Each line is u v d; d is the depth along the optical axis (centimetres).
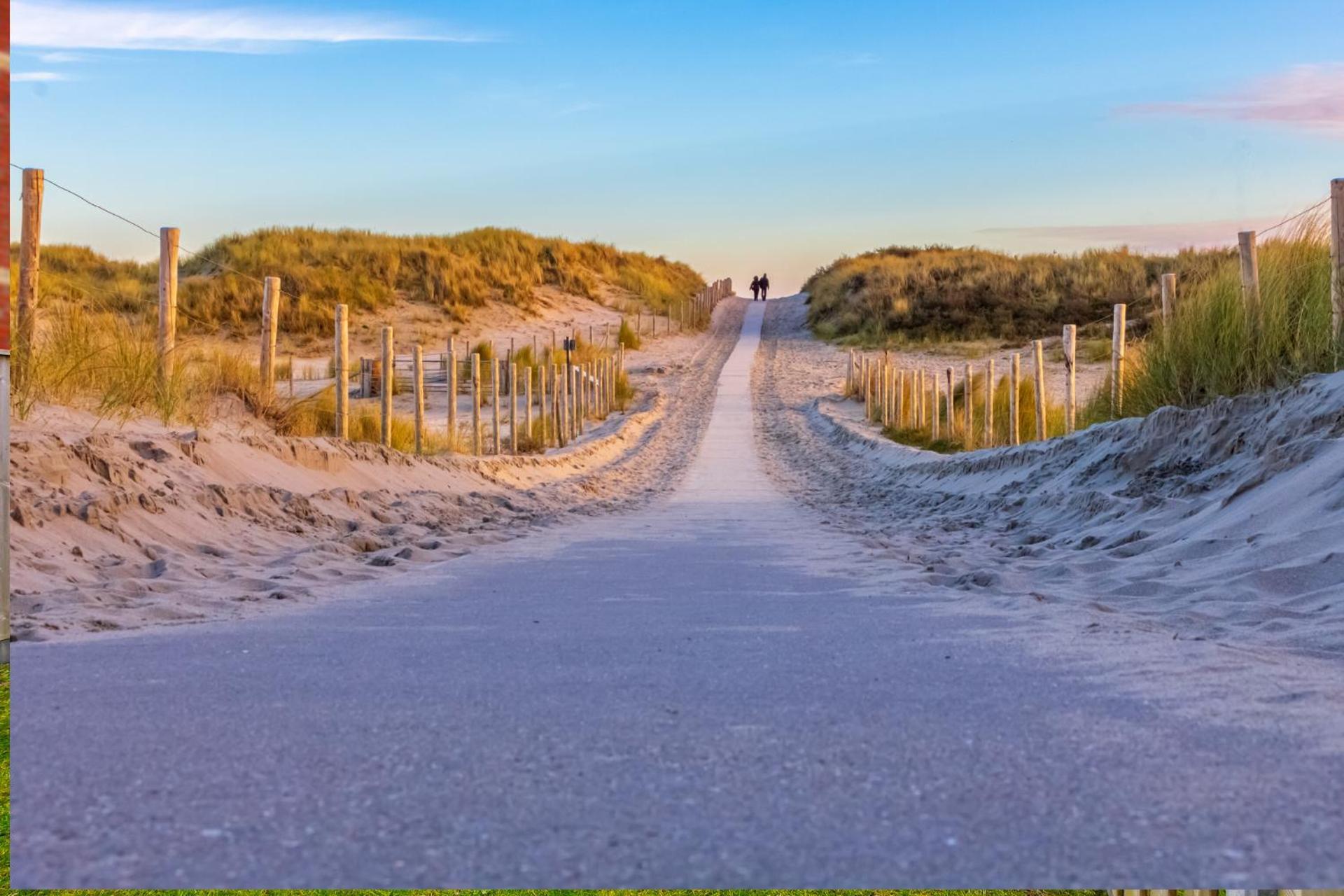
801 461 2120
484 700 291
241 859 180
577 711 278
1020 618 426
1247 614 430
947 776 219
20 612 449
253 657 356
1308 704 273
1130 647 355
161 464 782
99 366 898
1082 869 170
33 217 834
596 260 5816
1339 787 208
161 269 974
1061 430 1750
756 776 221
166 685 311
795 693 296
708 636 397
